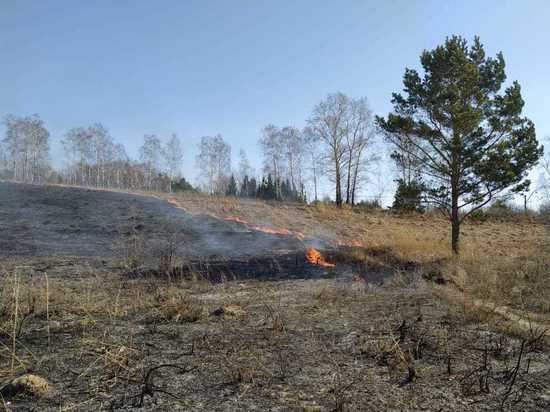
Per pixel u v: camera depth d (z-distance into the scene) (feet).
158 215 70.64
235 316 20.77
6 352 14.64
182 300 22.07
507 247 66.69
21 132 179.52
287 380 12.94
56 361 13.91
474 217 49.70
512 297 28.66
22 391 11.38
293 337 17.51
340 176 131.23
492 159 45.62
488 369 14.48
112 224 62.59
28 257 40.86
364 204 134.21
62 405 10.77
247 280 33.78
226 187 190.49
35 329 17.39
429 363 14.96
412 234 68.33
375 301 25.67
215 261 43.73
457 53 48.08
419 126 49.34
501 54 50.37
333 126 131.03
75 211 69.72
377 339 17.37
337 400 11.42
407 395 12.14
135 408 10.73
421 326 19.76
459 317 21.77
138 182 197.77
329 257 47.91
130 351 14.79
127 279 31.53
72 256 42.70
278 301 25.05
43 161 186.50
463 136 47.57
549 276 34.91
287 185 174.91
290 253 51.06
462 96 48.39
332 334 18.07
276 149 168.04
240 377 12.82
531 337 18.47
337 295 26.96
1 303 20.29
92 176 193.47
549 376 14.05
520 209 118.73
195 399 11.40
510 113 46.68
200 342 16.39
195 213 76.33
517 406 11.65
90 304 21.50
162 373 13.21
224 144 188.65
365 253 50.29
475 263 41.16
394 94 51.75
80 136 189.67
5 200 74.18
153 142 194.90
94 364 13.73
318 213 92.48
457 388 12.78
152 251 45.65
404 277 34.50
